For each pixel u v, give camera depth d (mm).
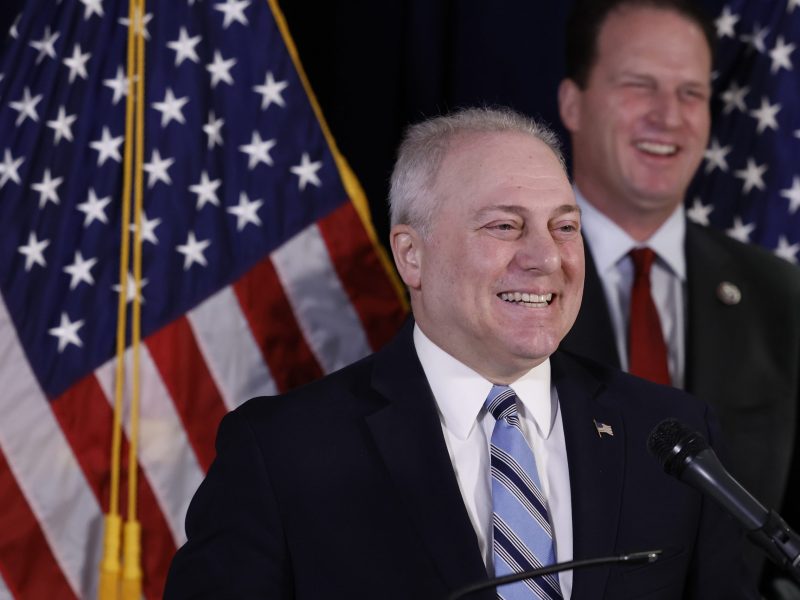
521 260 4996
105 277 7957
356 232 8312
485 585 4336
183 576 5129
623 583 5109
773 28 9297
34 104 8117
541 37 9508
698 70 8125
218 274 8094
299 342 8195
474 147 5176
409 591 4996
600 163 8133
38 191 7996
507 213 5027
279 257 8188
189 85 8172
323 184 8305
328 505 5141
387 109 9406
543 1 9516
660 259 8156
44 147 8055
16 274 7891
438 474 5137
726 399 7859
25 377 7820
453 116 5367
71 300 7910
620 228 8141
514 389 5336
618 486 5250
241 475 5219
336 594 5039
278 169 8258
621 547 5137
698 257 8195
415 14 9336
